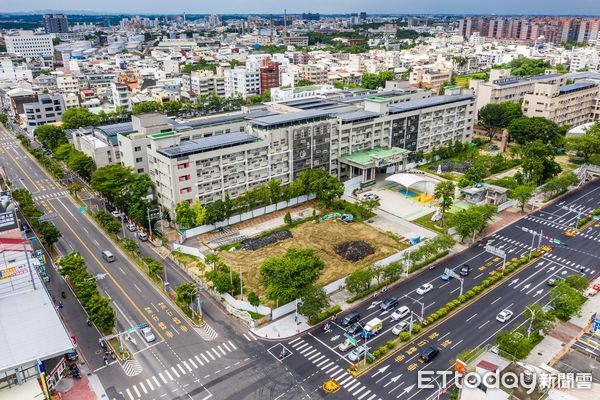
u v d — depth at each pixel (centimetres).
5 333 8912
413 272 12850
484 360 8800
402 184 17612
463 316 10919
